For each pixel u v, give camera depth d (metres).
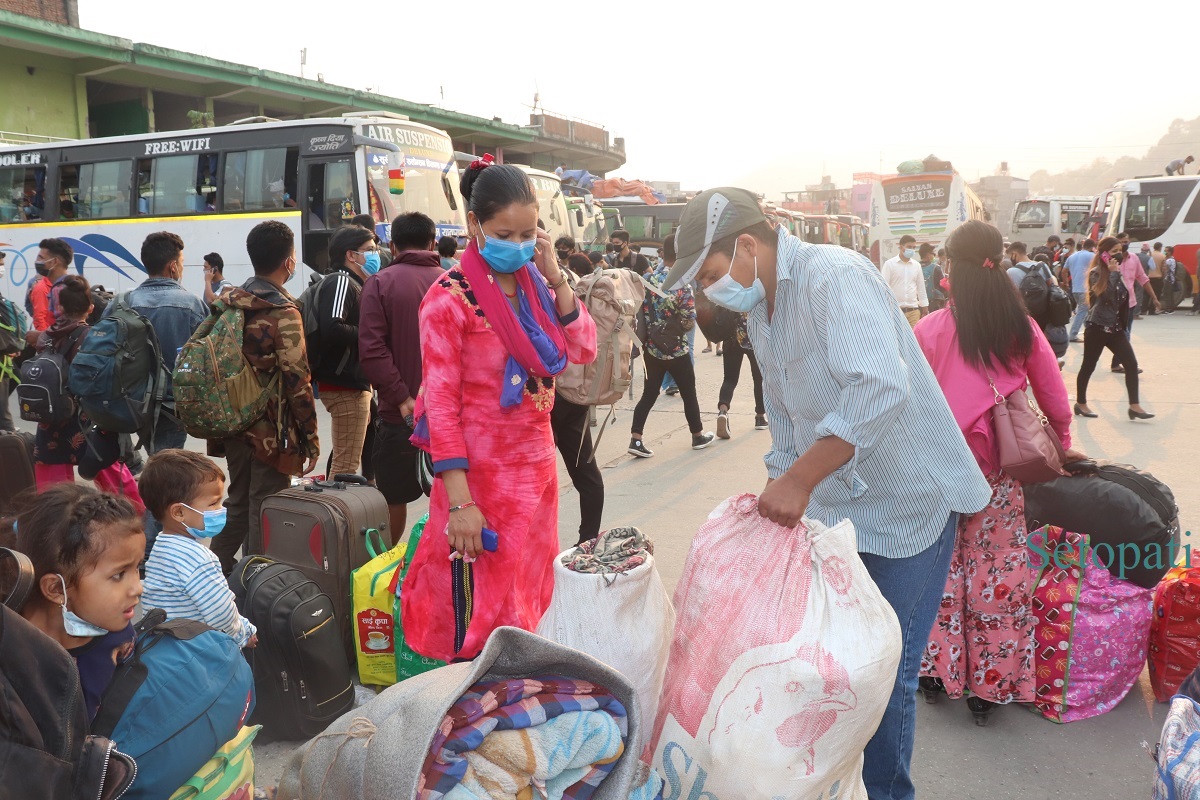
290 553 3.53
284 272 4.03
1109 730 3.20
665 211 26.19
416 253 4.30
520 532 2.90
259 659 3.05
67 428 4.93
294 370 3.89
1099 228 26.39
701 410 9.55
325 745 1.97
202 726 2.15
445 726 1.75
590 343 3.07
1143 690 3.50
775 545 2.13
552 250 2.96
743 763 1.98
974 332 3.04
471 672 1.75
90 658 2.08
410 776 1.65
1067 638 3.22
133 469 6.32
